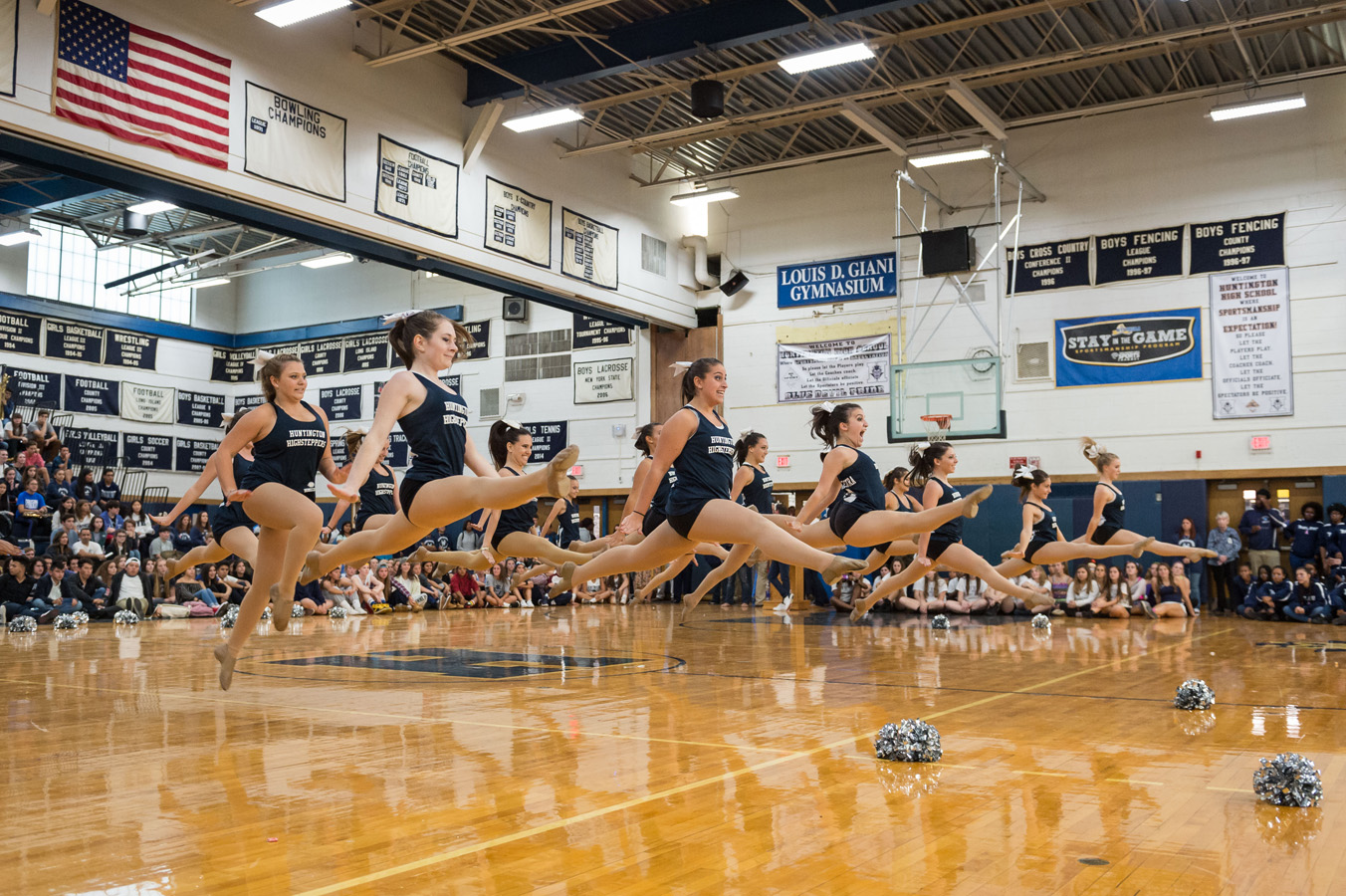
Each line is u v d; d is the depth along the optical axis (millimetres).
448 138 17375
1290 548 16938
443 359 5234
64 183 19922
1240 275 17953
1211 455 17938
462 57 16984
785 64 14734
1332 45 16969
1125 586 16797
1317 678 8195
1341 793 4168
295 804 3926
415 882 3002
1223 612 17156
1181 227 18469
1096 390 18906
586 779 4402
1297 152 17688
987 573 8500
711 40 15664
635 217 21672
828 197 21875
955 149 18203
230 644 5738
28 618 12953
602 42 15586
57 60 12164
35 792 4109
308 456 5793
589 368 23922
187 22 13570
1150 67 17734
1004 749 5137
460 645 11234
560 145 19703
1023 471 10273
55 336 24453
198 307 27734
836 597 19078
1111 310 18906
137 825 3609
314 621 15281
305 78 15070
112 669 8594
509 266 18391
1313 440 17234
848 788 4238
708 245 23141
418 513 4977
